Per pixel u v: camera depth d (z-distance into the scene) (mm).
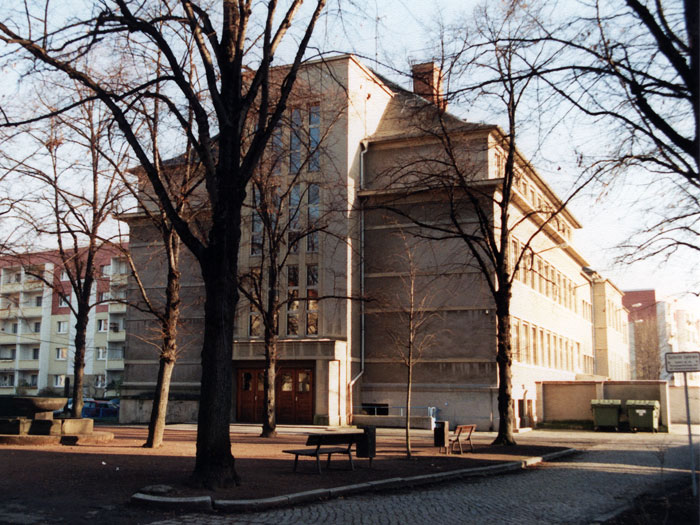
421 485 14508
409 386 19219
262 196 26484
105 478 13008
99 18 12766
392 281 35281
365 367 35344
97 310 70125
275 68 18328
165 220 20062
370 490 13312
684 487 14766
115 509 10453
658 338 76625
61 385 71000
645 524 10266
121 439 22984
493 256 23109
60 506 10414
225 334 12758
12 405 20609
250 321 36281
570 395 36594
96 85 13234
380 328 35312
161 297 39750
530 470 17812
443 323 34125
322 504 11680
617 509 11938
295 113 32688
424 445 23312
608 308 61750
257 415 34938
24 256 23750
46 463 14961
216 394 12469
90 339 69875
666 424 34812
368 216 36219
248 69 16000
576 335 51281
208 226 25578
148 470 14250
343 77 34656
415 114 21578
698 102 8984
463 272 33812
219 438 12336
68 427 20734
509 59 17562
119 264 59562
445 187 22781
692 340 92812
